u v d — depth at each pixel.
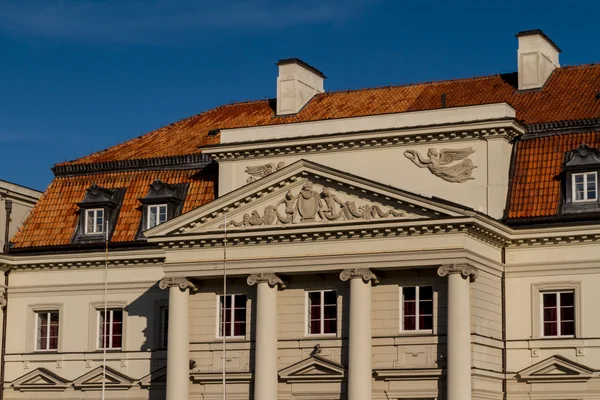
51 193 88.31
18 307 86.56
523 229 74.25
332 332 74.75
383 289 73.62
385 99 85.06
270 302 74.81
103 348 84.00
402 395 72.25
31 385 84.81
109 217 85.06
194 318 77.50
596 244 73.38
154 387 81.38
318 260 73.75
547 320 74.38
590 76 82.25
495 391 73.44
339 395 73.50
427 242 71.50
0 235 88.06
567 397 72.81
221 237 75.56
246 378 75.44
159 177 85.31
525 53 82.88
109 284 84.25
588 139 75.31
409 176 76.25
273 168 79.00
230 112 90.50
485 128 74.56
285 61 87.12
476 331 71.62
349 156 77.75
